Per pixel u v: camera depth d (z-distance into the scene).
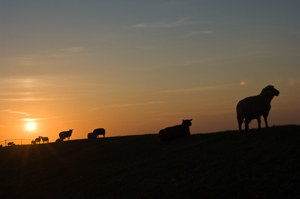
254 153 22.92
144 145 36.22
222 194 18.53
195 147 28.84
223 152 25.09
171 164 26.00
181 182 21.61
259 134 26.47
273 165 20.25
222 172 21.41
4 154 49.94
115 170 29.11
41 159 42.34
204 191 19.41
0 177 38.41
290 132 25.08
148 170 26.22
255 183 18.73
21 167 40.94
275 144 23.38
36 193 29.12
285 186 17.58
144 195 21.14
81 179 29.36
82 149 41.88
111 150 37.44
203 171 22.52
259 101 26.84
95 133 57.03
